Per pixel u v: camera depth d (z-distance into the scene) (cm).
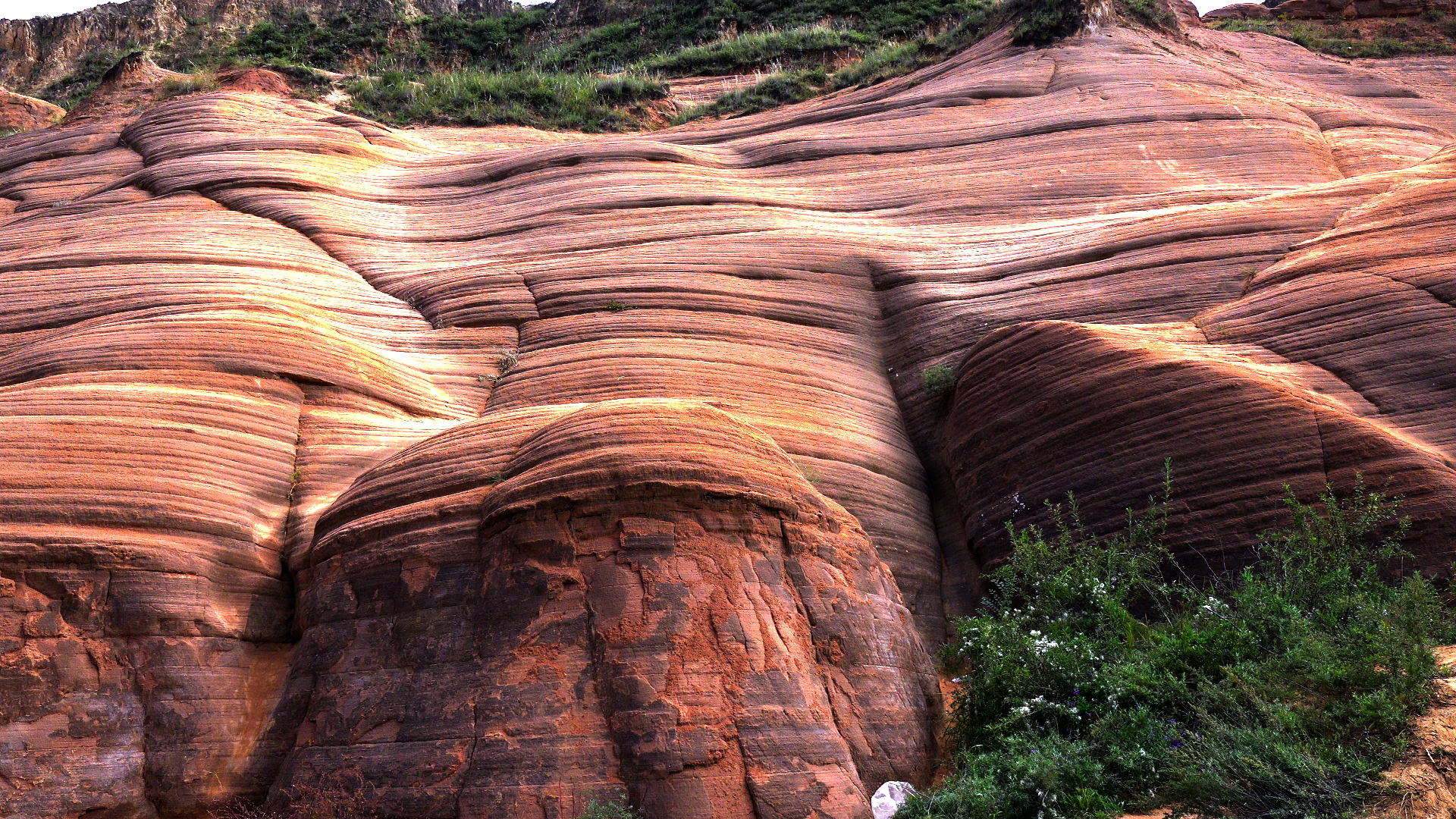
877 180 2045
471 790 830
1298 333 1323
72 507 981
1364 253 1394
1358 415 1210
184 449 1095
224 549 1038
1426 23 3675
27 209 2209
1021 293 1606
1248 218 1633
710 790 823
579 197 1931
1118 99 2245
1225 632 977
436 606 938
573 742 840
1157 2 2808
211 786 932
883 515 1365
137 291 1520
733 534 938
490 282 1652
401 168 2209
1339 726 823
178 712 941
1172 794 839
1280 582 1073
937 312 1622
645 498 926
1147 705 942
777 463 1018
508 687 868
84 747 906
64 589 942
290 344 1281
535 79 3397
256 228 1819
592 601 892
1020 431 1351
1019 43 2602
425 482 1027
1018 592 1188
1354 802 752
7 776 874
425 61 4306
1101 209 1909
